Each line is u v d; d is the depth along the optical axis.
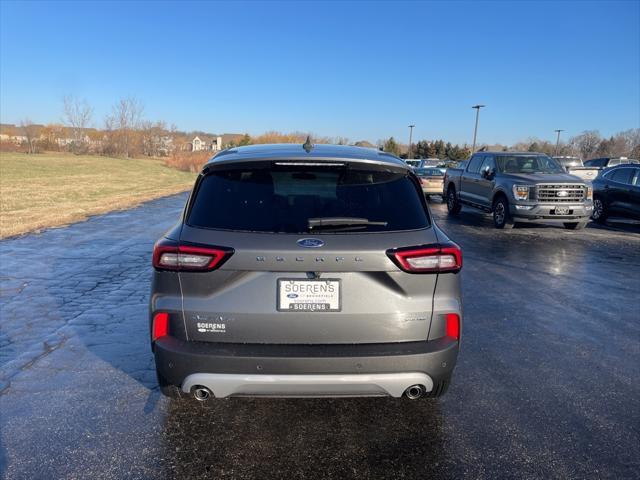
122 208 16.23
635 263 8.59
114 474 2.81
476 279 7.29
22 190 21.75
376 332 2.91
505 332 5.10
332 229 2.91
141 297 6.20
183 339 2.91
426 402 3.64
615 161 32.75
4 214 13.74
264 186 3.11
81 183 27.33
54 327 5.13
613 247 10.15
